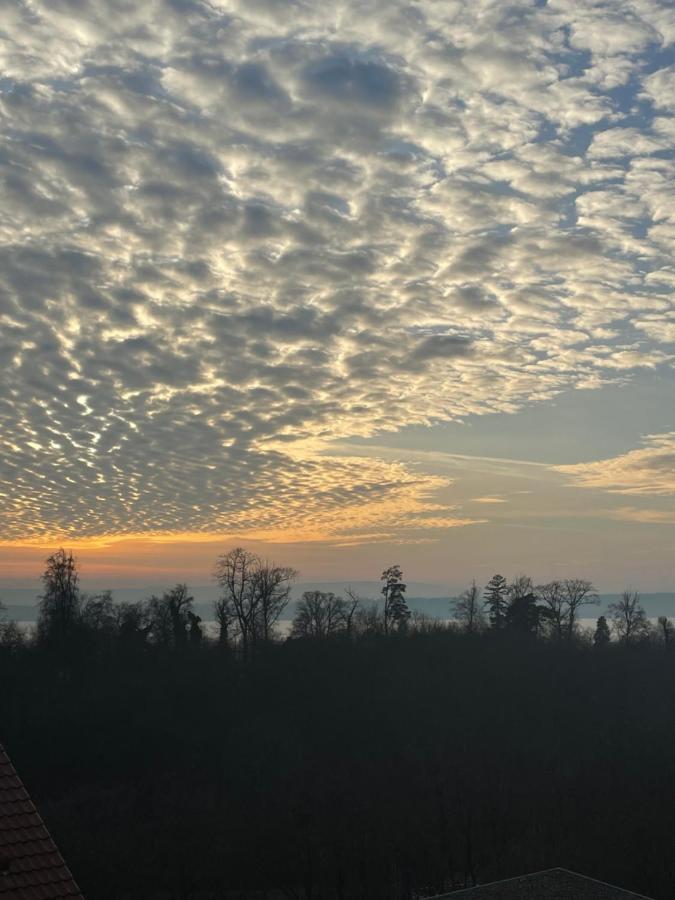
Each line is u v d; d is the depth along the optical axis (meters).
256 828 93.44
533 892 54.28
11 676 131.50
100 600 153.00
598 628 174.38
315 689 134.12
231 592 153.62
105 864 87.38
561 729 127.12
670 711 132.75
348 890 84.50
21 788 21.45
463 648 150.75
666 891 77.94
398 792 103.75
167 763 117.12
